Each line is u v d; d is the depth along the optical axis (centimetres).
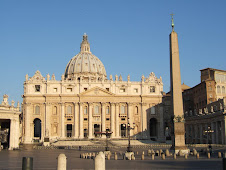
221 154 5075
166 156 4919
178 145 4912
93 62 19562
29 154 6300
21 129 13238
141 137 13075
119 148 8731
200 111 10056
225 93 11944
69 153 6750
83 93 12962
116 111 13125
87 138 12619
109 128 13075
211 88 11675
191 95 13812
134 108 13325
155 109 13400
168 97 15162
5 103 7388
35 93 12912
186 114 11725
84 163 4247
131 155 4816
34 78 13038
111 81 13300
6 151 6881
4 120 7606
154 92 13488
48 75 13062
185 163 3909
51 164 4166
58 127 12825
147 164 3916
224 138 7662
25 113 12700
